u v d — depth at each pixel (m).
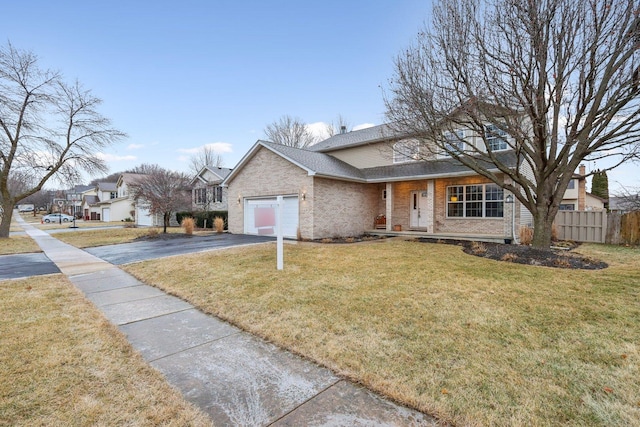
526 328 3.73
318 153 17.27
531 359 3.02
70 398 2.49
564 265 6.97
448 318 4.07
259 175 15.53
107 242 14.11
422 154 10.05
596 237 11.41
